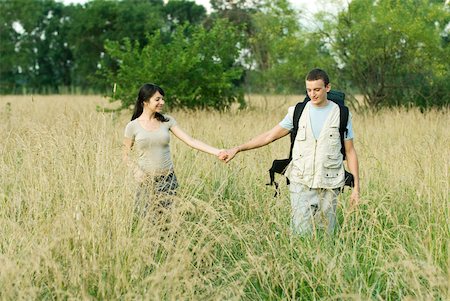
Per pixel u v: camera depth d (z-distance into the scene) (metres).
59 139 6.76
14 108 15.39
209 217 5.76
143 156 6.34
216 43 19.16
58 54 68.81
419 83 19.31
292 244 5.19
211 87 18.03
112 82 18.34
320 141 5.86
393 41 18.25
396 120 13.23
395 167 7.40
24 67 64.56
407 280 4.52
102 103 22.05
